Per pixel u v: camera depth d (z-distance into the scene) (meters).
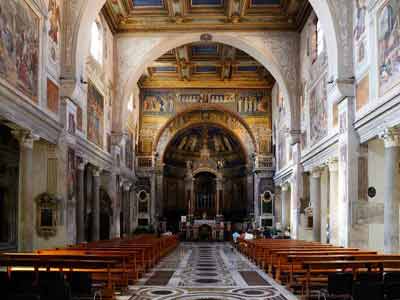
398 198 15.64
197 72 40.00
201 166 46.59
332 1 19.27
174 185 46.88
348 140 18.34
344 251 14.90
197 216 47.16
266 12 28.47
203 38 29.77
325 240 25.30
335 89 19.08
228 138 46.00
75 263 11.11
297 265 14.03
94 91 24.81
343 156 18.89
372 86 16.67
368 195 18.11
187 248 32.81
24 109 15.45
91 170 25.81
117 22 29.09
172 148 45.81
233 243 34.38
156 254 21.16
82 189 21.88
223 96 41.25
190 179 46.78
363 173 18.19
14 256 11.90
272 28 29.28
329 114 21.62
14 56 14.81
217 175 46.50
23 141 16.17
